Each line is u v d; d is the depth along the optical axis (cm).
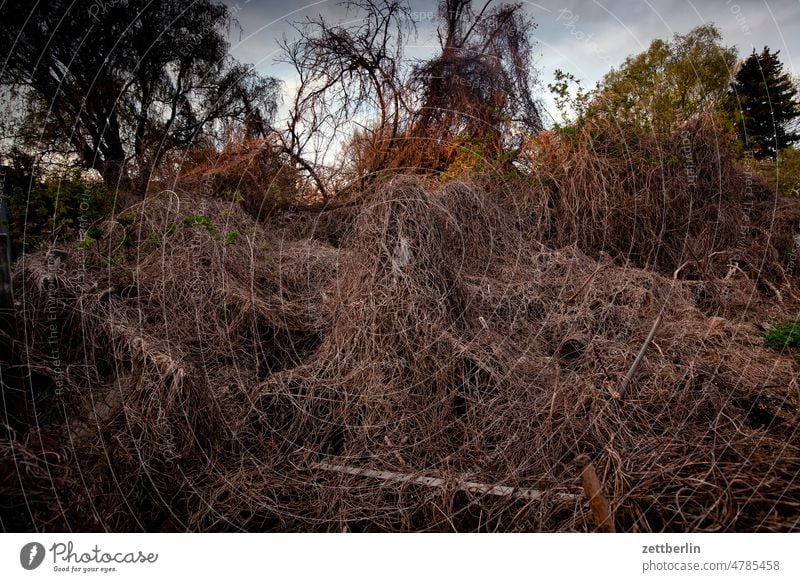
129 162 780
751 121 1331
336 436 321
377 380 327
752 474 236
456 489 263
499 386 325
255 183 766
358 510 265
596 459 271
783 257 582
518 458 284
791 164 892
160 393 296
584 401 309
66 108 743
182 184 723
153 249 498
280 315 440
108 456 269
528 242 576
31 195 550
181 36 884
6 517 229
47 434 278
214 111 857
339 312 377
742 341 398
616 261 576
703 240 576
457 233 425
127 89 824
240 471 291
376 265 360
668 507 226
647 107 700
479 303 424
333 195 842
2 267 302
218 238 492
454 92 877
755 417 304
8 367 292
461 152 793
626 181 609
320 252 568
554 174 637
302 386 334
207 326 409
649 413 305
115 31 817
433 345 335
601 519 216
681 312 446
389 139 850
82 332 382
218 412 318
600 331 410
